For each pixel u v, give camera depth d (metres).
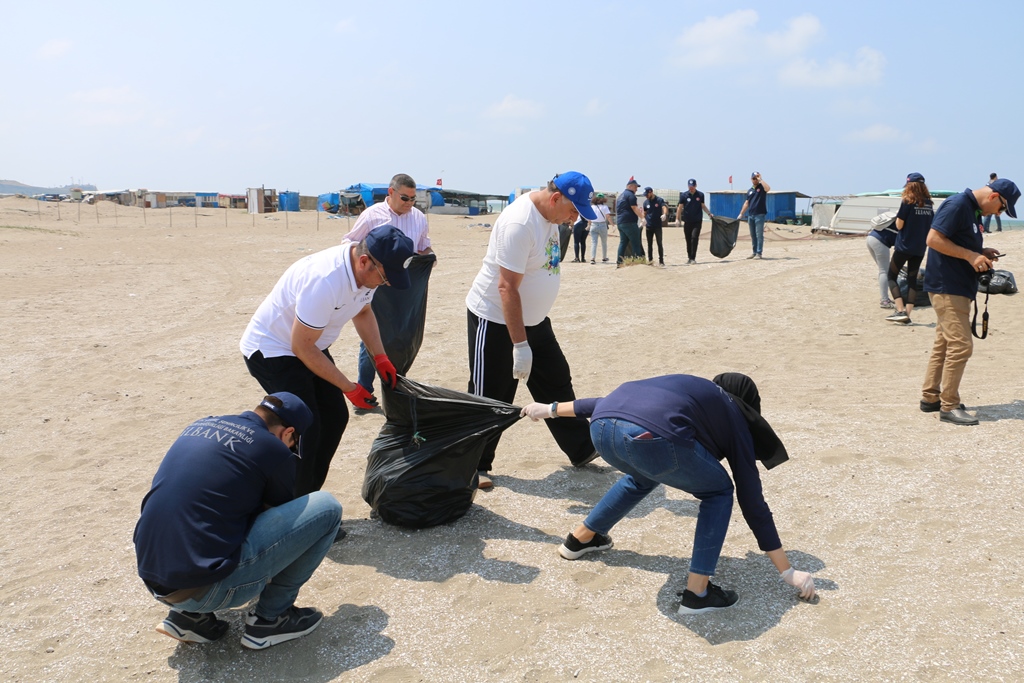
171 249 25.09
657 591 3.90
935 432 5.78
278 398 3.58
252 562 3.28
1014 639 3.32
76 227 35.25
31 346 10.20
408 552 4.39
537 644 3.50
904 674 3.14
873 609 3.63
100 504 5.27
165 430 6.96
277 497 3.45
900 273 10.53
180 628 3.46
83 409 7.59
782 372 8.20
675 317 11.16
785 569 3.72
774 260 16.34
